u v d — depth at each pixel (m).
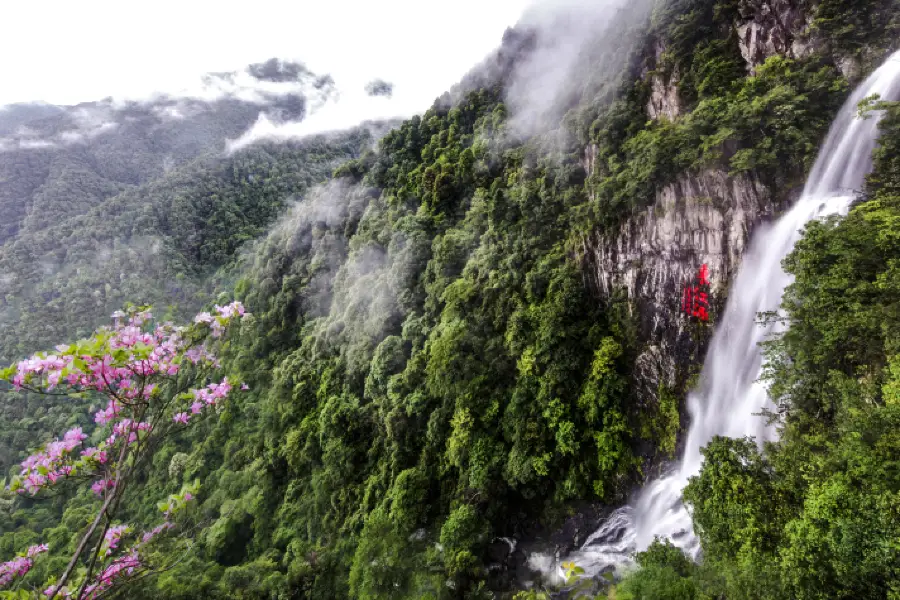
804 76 22.89
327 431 41.62
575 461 29.23
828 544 12.18
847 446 13.12
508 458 30.62
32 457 7.80
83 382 7.12
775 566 13.85
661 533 25.89
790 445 16.25
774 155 22.53
